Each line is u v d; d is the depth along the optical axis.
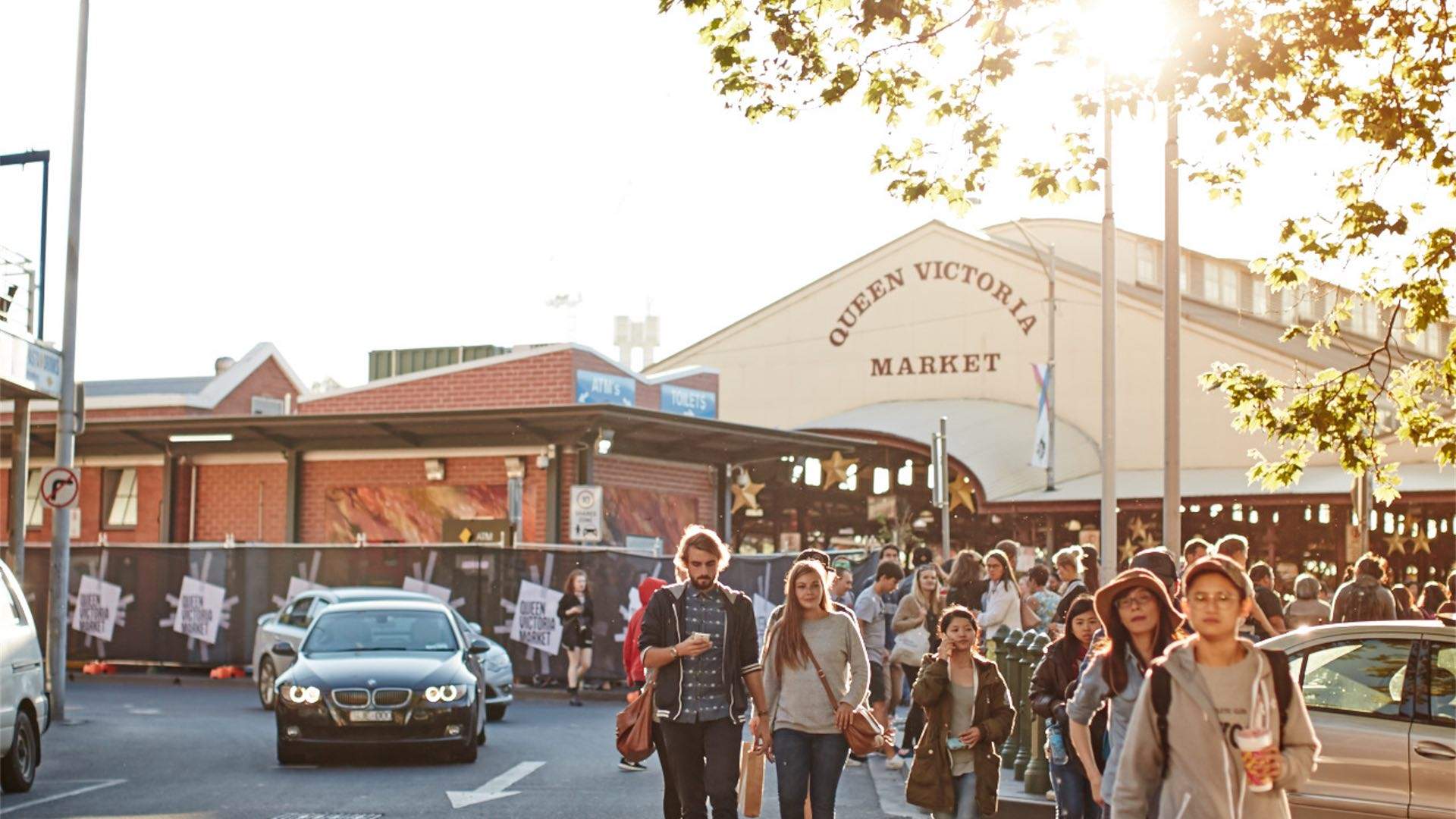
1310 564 46.25
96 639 31.09
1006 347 52.94
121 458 35.03
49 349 22.30
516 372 33.97
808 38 12.23
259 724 21.94
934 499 28.61
